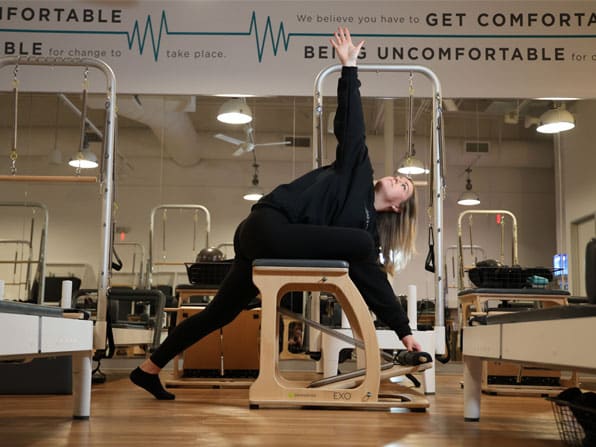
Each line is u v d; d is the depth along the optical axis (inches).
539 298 118.6
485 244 201.5
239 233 91.8
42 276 198.5
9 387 111.3
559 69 186.4
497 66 186.9
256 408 85.4
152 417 77.0
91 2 187.3
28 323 53.4
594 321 43.3
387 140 199.9
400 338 92.5
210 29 187.9
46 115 202.8
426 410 87.7
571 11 187.0
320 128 133.0
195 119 202.5
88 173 201.9
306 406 86.6
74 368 75.8
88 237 200.8
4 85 184.1
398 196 99.1
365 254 86.6
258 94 187.2
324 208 87.6
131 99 200.4
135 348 184.1
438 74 186.9
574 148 203.0
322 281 84.7
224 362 137.2
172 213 201.8
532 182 203.6
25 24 185.9
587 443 58.6
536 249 202.1
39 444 57.2
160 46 187.5
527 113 203.9
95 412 82.0
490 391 122.3
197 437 61.4
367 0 187.9
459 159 203.3
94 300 197.2
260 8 188.4
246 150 202.5
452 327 191.2
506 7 187.3
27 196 201.8
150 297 130.4
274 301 84.5
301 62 187.3
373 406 85.4
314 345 136.9
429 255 126.0
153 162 202.2
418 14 187.8
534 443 60.9
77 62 121.6
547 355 50.9
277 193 87.7
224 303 93.7
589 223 203.0
